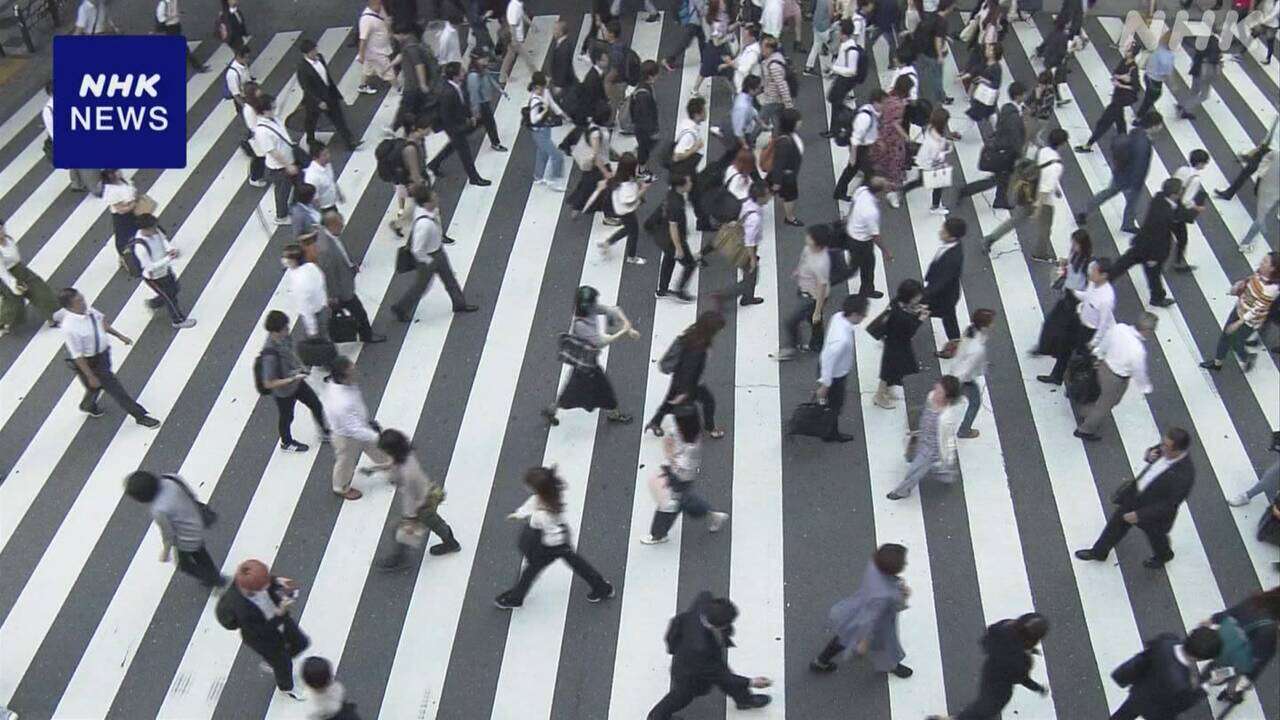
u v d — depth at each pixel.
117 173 13.22
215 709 8.92
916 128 14.65
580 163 15.74
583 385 10.72
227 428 11.62
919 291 10.36
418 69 15.54
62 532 10.55
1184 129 16.48
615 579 9.84
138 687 9.12
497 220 14.61
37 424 11.78
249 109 14.44
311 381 12.07
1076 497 10.55
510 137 16.42
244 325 13.05
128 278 13.94
